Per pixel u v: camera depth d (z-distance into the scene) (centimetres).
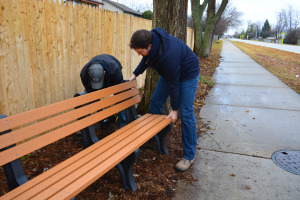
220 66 1130
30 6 275
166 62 214
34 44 288
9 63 262
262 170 266
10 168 163
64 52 336
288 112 456
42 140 180
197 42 1379
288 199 220
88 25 376
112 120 354
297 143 328
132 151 200
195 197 223
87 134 240
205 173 261
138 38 205
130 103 282
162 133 282
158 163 273
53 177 161
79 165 175
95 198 214
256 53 1958
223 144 329
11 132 161
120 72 300
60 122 195
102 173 167
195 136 265
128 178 219
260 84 720
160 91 279
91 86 265
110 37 442
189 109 254
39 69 299
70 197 144
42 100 310
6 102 265
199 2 1338
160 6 332
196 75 250
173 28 334
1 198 140
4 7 248
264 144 327
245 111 465
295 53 2080
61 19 321
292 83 725
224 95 591
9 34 257
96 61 271
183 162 265
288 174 258
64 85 344
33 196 143
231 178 252
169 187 235
